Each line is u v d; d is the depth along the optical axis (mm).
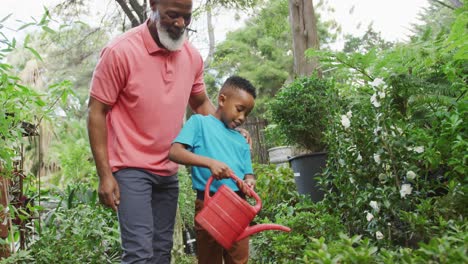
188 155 2422
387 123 2766
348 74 3865
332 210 3398
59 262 3455
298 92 4160
